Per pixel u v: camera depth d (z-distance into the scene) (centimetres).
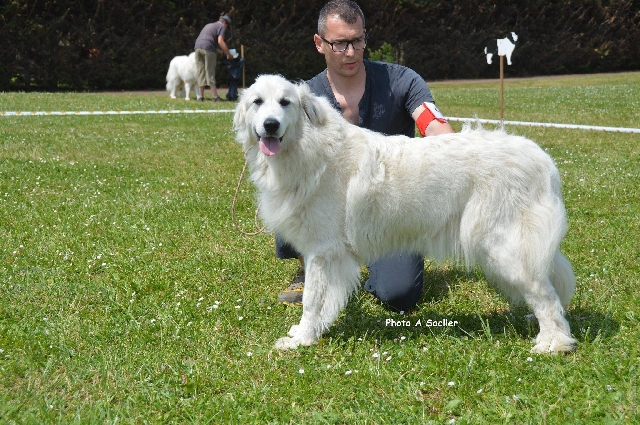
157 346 373
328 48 414
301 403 313
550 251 353
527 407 303
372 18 2864
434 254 379
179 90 1984
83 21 2327
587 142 1052
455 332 396
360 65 424
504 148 358
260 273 504
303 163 363
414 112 429
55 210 655
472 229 359
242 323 411
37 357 353
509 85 2664
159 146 1057
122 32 2394
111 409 304
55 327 392
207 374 338
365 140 371
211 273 499
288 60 2669
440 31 2992
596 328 388
